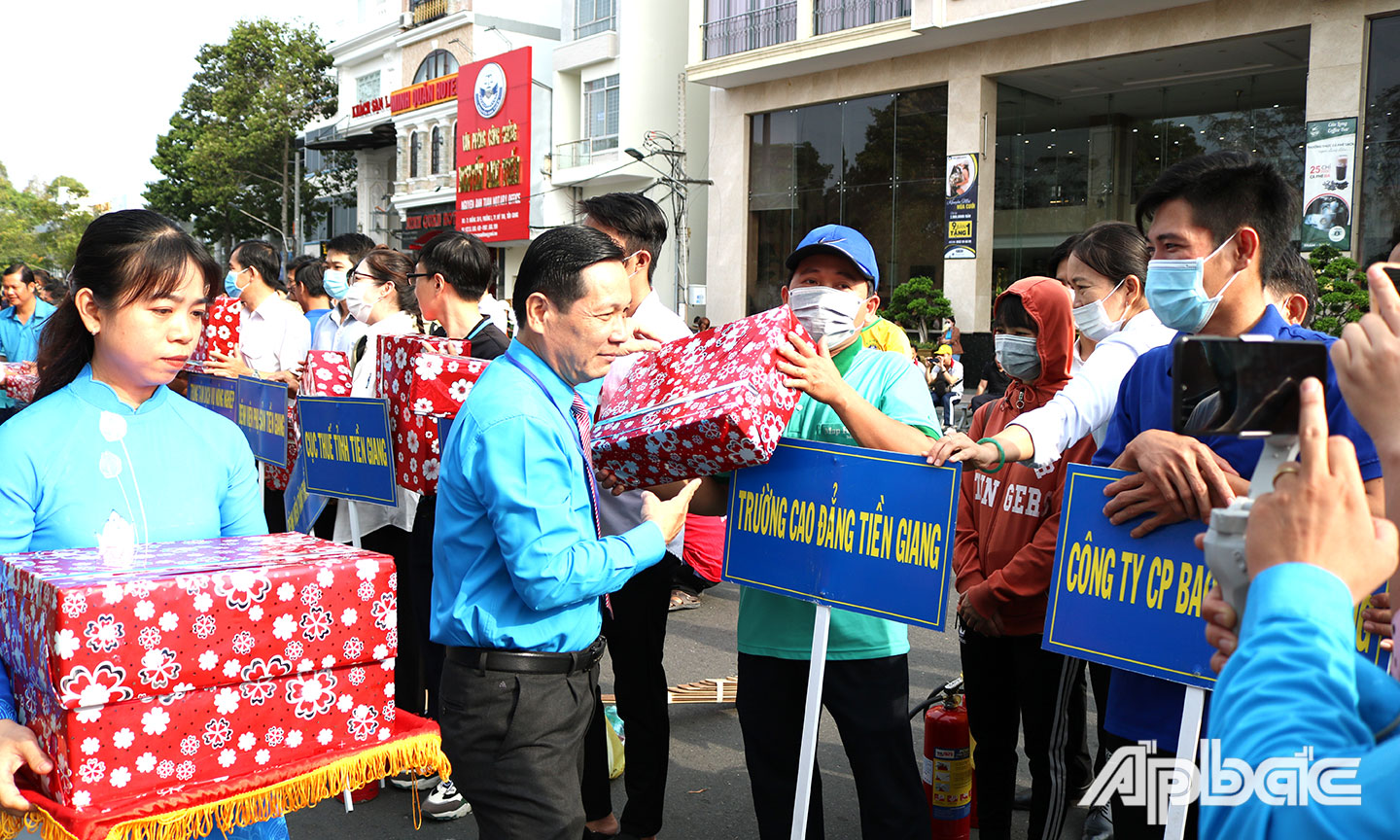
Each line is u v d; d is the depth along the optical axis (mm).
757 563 2453
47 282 9297
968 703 3137
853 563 2266
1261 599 1017
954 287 18906
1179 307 2098
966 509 3303
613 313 2246
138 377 1989
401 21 34781
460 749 2227
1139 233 2994
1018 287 3096
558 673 2230
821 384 2295
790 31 20703
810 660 2613
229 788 1696
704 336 2473
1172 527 1870
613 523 3021
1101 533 1974
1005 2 16812
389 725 1928
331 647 1830
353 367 4395
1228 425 1085
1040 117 19750
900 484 2191
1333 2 14273
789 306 2619
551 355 2260
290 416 4359
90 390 2000
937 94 19188
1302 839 926
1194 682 1827
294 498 4344
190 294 1983
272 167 41156
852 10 19609
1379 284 1118
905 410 2623
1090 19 16703
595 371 2266
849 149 20625
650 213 3564
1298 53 16375
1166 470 1830
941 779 3135
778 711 2697
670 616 6031
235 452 2191
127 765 1633
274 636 1763
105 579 1630
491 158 29891
